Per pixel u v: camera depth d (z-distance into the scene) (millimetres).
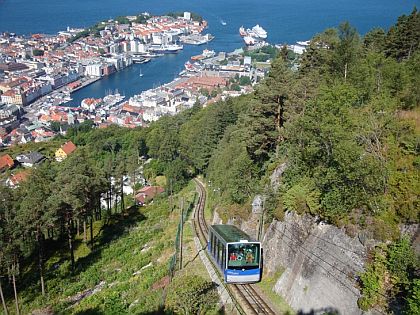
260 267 36531
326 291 29984
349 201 30812
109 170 80750
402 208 28156
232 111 98188
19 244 46969
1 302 48250
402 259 25469
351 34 66625
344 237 30344
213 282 38156
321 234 32531
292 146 42750
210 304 35219
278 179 44125
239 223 47594
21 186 53875
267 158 52750
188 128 125000
